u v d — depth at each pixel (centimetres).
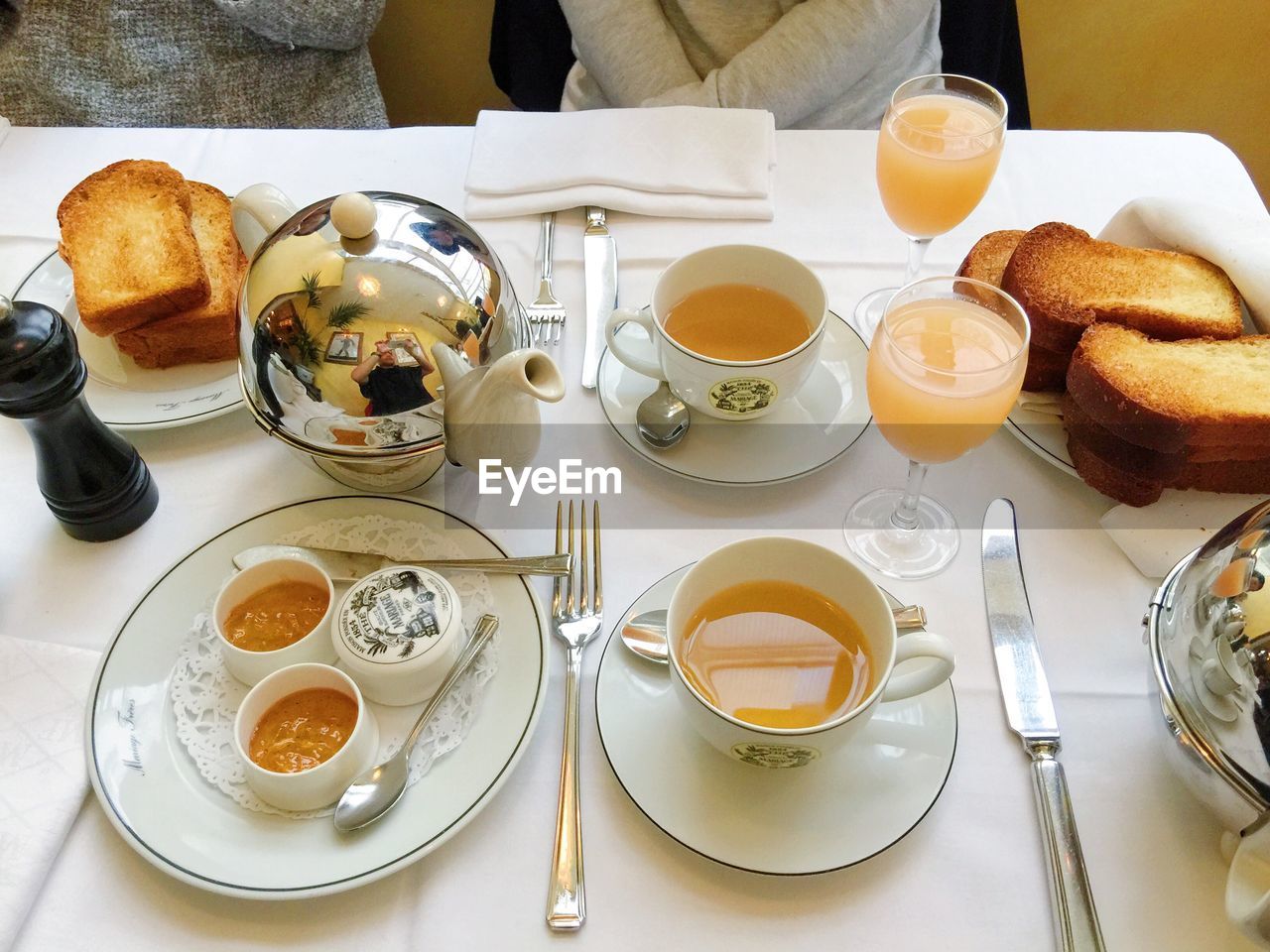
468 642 59
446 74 181
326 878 50
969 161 73
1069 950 48
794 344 71
